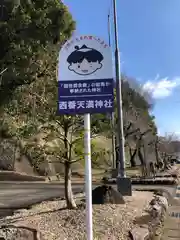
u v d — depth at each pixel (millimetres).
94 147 11188
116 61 15461
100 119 10672
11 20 11781
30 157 11383
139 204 11789
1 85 10500
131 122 39875
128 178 14414
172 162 76812
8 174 29547
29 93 10414
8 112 10352
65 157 10602
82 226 8305
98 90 5371
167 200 15367
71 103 5367
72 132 10641
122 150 14812
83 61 5414
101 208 10422
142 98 47062
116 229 8344
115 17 15852
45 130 10547
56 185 25031
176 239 8719
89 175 5355
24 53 10867
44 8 13492
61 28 12883
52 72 10430
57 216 9461
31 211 11297
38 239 6688
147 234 8188
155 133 47219
